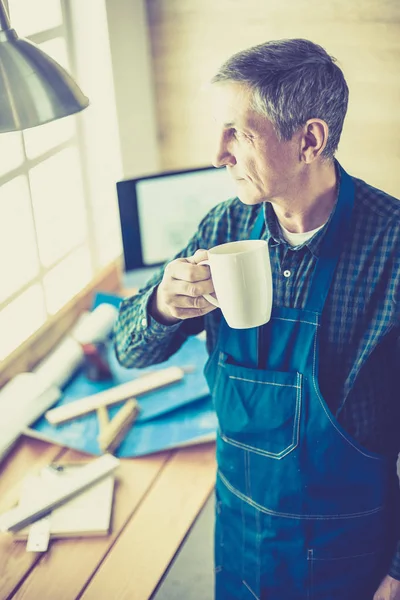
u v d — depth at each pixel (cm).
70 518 134
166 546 128
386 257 109
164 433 155
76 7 203
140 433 156
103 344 174
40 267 196
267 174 104
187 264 106
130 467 149
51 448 156
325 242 111
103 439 150
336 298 112
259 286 98
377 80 196
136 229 200
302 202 109
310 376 114
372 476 120
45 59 103
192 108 229
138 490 142
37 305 195
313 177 107
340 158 212
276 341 117
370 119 202
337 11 193
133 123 226
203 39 216
